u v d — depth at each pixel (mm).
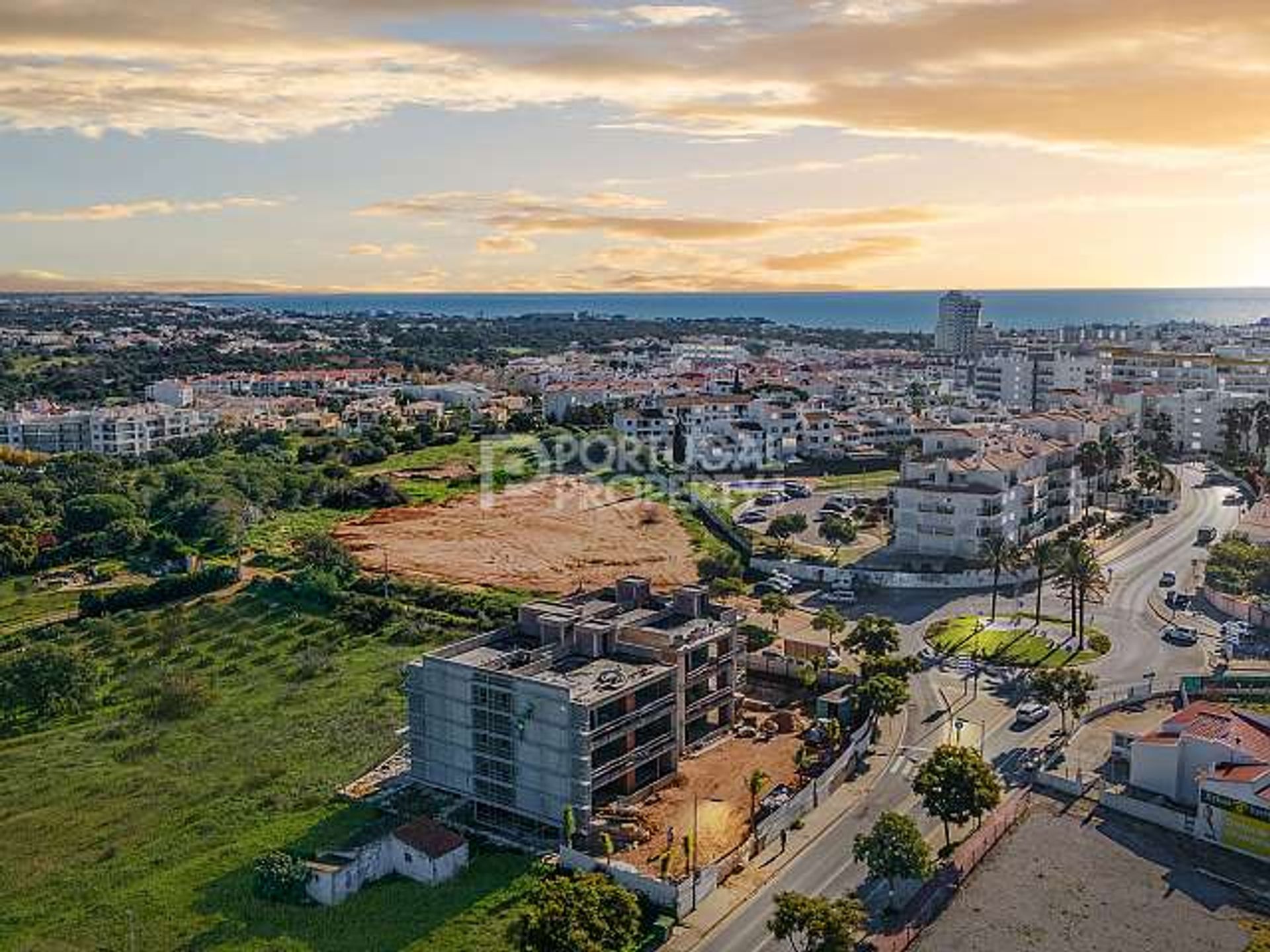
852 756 125625
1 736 146500
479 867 108000
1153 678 148750
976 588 193500
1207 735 114188
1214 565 191625
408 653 171125
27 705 151500
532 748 114500
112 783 129125
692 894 99188
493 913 99688
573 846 110562
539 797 114875
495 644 130375
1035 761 124438
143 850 113938
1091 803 115812
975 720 137875
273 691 157000
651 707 119938
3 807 124812
